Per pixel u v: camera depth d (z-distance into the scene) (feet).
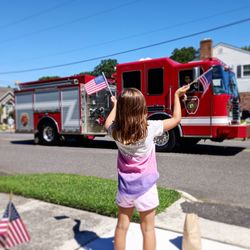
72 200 15.60
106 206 14.61
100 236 12.42
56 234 12.61
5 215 8.39
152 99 34.40
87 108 42.22
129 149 9.13
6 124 138.10
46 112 45.70
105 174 24.56
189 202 16.49
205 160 29.43
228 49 92.07
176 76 33.04
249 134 32.63
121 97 9.12
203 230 12.88
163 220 13.85
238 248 11.37
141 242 11.75
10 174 24.45
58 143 45.65
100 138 54.60
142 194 9.30
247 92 89.20
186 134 32.86
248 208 15.90
